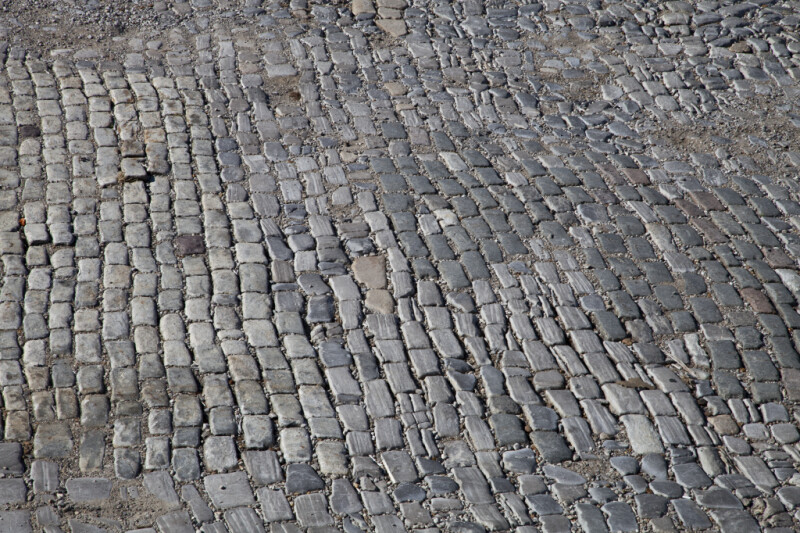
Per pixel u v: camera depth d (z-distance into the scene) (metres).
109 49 6.96
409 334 4.65
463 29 7.69
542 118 6.59
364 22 7.67
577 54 7.43
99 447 3.85
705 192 5.92
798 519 3.86
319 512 3.71
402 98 6.70
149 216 5.27
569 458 4.08
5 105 6.11
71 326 4.44
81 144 5.83
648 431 4.24
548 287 5.03
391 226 5.38
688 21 7.92
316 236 5.26
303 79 6.81
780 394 4.49
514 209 5.62
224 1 7.77
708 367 4.62
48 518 3.53
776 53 7.54
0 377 4.10
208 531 3.57
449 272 5.08
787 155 6.36
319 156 5.97
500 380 4.44
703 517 3.85
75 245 4.98
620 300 4.98
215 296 4.75
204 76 6.73
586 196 5.79
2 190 5.32
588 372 4.53
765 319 4.93
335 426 4.11
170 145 5.91
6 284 4.64
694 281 5.16
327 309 4.75
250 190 5.59
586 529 3.76
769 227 5.64
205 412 4.08
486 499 3.85
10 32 6.98
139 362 4.29
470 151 6.16
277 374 4.33
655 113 6.74
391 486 3.86
